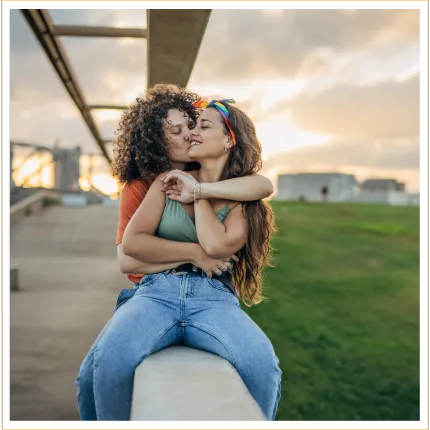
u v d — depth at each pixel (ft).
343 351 30.76
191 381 7.64
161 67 21.58
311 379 27.94
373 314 36.22
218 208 9.41
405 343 31.63
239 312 9.16
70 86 28.50
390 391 26.94
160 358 8.55
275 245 52.08
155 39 18.90
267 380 8.64
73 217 58.34
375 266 47.11
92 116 35.63
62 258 41.16
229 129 9.57
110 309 29.30
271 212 9.96
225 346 8.64
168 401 6.98
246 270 10.03
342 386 27.17
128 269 9.41
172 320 8.99
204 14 16.76
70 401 19.03
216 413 6.69
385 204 75.87
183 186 9.23
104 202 74.18
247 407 6.89
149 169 9.61
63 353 23.07
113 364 8.43
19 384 20.11
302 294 39.42
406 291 40.81
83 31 21.44
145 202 9.37
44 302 30.09
